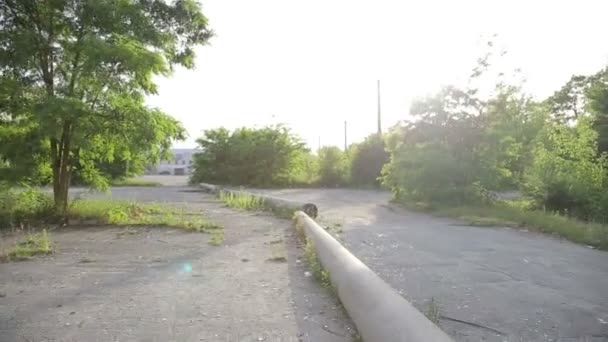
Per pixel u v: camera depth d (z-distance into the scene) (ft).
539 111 64.95
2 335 14.21
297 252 28.35
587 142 57.21
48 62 39.70
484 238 35.55
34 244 29.89
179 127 42.60
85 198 48.08
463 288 20.22
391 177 67.56
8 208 39.42
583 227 36.42
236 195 69.56
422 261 26.18
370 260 26.40
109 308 16.97
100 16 38.86
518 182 60.80
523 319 16.16
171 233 35.68
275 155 131.95
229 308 16.98
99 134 39.68
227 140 137.28
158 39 42.22
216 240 31.55
